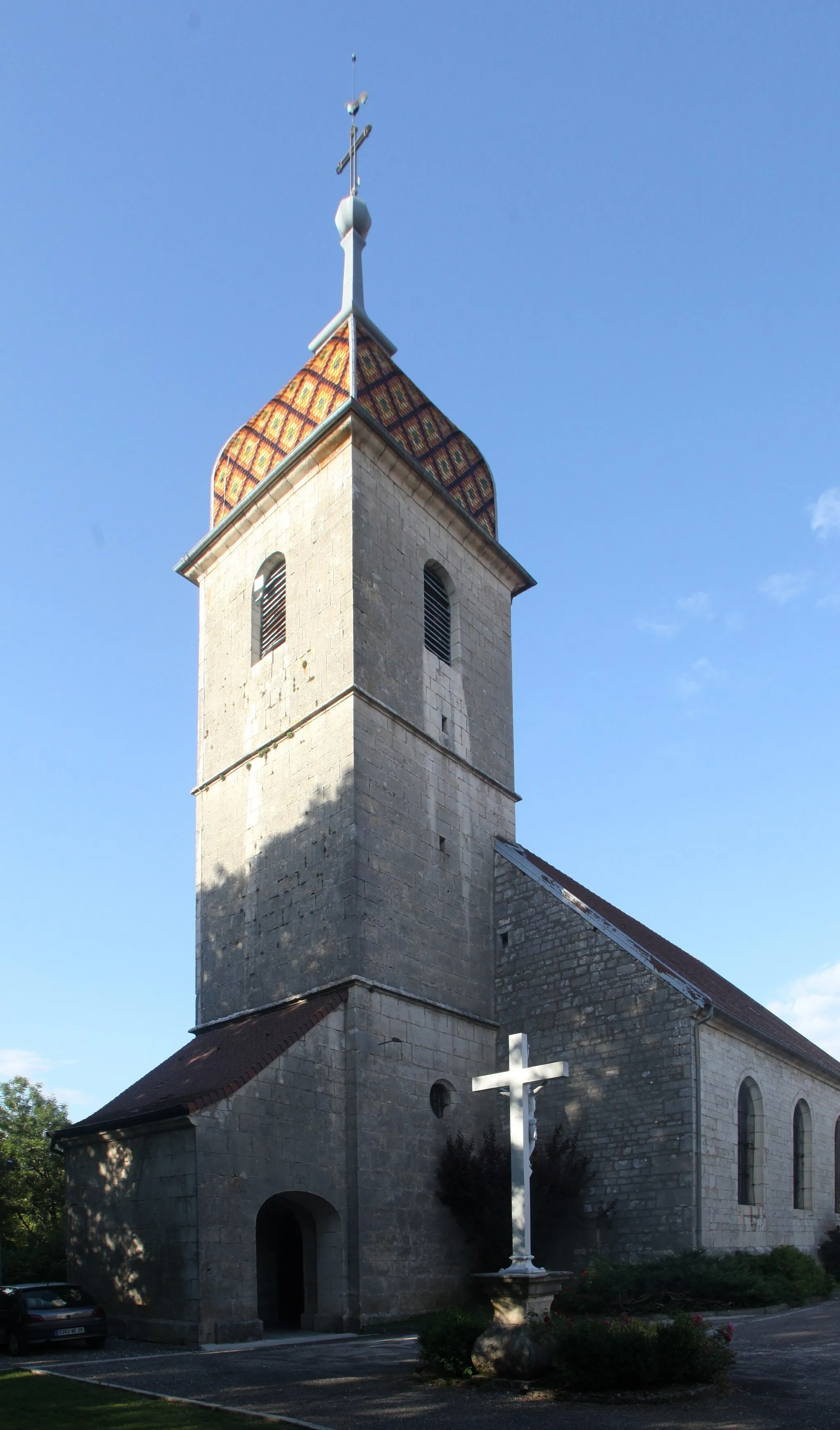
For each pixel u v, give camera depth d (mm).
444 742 29531
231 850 29312
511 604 34688
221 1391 14070
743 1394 12898
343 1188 23000
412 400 32500
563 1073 15664
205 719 31594
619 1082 25516
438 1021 26422
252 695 30047
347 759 26297
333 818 26281
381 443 29391
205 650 32469
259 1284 24094
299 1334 21797
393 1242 23328
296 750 27938
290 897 26891
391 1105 24359
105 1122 22812
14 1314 19250
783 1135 28969
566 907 27938
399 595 29188
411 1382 14344
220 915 29000
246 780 29406
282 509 30641
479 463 34625
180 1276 20297
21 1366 17156
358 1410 12578
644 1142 24672
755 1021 32062
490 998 28406
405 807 27391
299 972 25938
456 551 32219
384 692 27703
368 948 25094
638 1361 13023
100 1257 22484
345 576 27891
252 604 31031
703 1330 13719
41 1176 37875
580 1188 25047
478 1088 16656
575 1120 25938
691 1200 23609
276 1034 23953
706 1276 21312
